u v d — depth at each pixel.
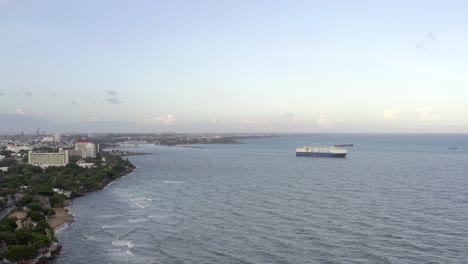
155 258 156.75
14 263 151.88
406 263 145.25
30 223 196.62
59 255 164.12
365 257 151.25
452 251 156.12
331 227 190.12
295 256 153.50
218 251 161.38
